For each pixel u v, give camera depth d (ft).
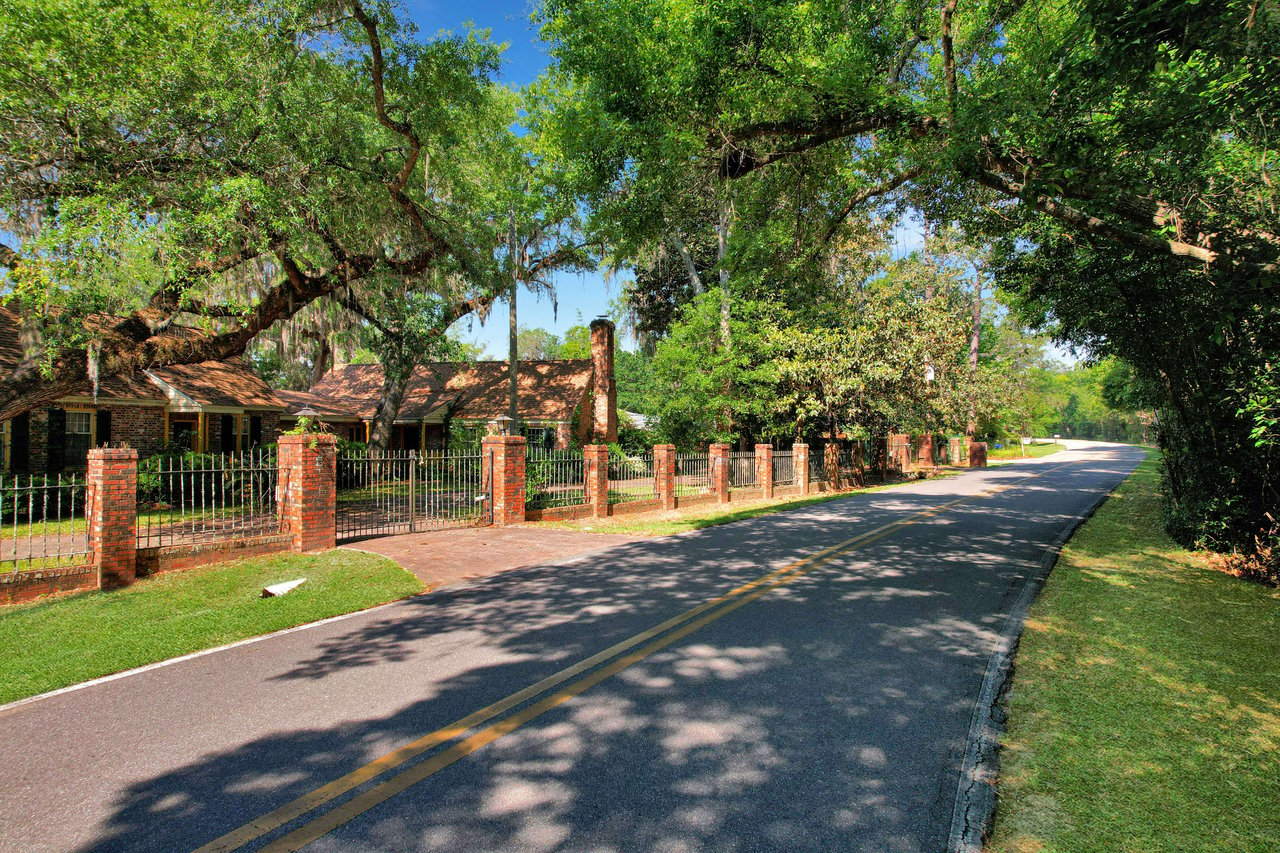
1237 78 17.31
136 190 35.50
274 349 107.86
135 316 40.86
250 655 18.33
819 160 37.35
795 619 21.26
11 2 29.14
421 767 11.88
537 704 14.62
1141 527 40.32
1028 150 23.52
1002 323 149.28
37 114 31.96
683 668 16.83
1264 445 25.62
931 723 13.66
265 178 39.86
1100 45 18.94
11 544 33.71
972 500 59.11
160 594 24.18
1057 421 258.98
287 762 12.13
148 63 33.58
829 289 76.74
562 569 29.76
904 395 75.05
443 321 79.82
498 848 9.47
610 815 10.28
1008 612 22.11
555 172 71.87
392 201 52.47
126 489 25.76
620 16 30.99
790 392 75.41
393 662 17.56
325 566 28.66
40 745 12.93
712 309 77.05
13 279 31.58
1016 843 9.70
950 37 25.05
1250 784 11.29
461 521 42.70
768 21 26.94
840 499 63.21
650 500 53.62
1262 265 18.07
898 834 9.84
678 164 31.89
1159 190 22.41
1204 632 19.71
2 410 36.32
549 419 94.22
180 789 11.23
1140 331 31.09
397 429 105.70
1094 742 12.88
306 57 43.14
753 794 10.90
